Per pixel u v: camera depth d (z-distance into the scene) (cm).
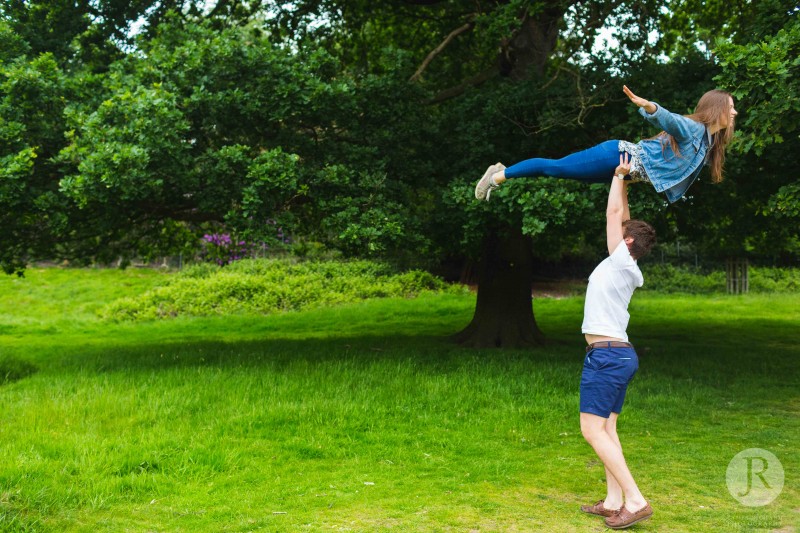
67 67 1138
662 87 973
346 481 516
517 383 834
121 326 1798
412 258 2600
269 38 1336
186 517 449
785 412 731
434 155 1105
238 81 969
